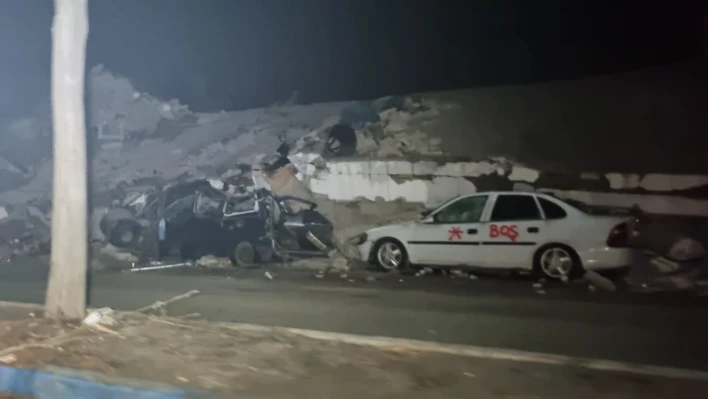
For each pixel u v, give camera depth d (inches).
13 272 586.9
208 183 651.5
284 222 616.4
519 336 332.2
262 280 529.7
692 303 421.4
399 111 771.4
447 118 745.0
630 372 256.2
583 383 243.9
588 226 490.6
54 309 332.5
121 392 236.7
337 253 607.5
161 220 644.1
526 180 648.4
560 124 710.5
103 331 316.5
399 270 557.3
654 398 229.0
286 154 731.4
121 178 750.5
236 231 620.7
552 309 401.4
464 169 659.4
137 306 411.8
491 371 257.8
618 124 691.4
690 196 587.8
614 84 744.3
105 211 692.7
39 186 787.4
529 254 506.9
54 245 332.8
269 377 251.0
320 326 354.6
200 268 603.5
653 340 325.1
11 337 306.2
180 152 781.3
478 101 768.3
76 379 246.5
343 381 246.5
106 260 639.8
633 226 492.7
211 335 311.4
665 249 549.6
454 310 398.6
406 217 650.8
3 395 253.6
